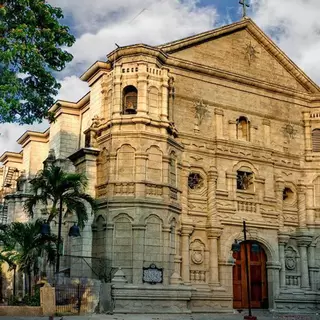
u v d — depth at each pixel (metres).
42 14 25.05
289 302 36.12
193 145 35.38
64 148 39.66
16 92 23.41
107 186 31.77
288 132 39.97
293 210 38.88
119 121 32.50
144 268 30.17
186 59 36.62
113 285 29.00
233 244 32.31
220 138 36.44
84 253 31.66
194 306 32.44
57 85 26.38
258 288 36.03
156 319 25.73
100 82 35.38
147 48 33.69
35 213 37.19
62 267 33.97
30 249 28.61
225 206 35.47
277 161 38.84
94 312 28.36
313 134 41.19
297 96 41.22
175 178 33.53
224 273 34.22
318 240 38.88
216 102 37.19
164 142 32.72
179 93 35.78
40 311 25.28
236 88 38.34
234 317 29.55
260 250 36.81
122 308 28.77
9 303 29.14
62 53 26.05
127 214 30.94
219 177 35.78
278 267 36.44
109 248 30.64
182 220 33.59
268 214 37.16
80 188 31.98
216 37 38.44
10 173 50.16
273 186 38.03
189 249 33.56
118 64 33.72
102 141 33.38
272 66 40.88
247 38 40.09
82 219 28.53
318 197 39.56
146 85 33.16
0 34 23.86
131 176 31.67
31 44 23.86
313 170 39.88
